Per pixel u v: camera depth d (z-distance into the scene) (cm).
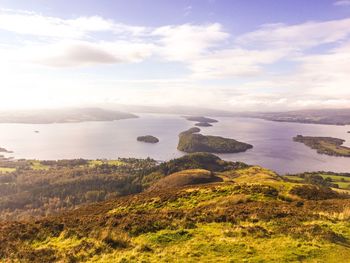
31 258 1752
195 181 9981
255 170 18525
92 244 1873
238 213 2597
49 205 16112
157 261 1595
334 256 1628
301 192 4219
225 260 1580
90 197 17550
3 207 16038
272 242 1834
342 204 3138
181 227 2212
